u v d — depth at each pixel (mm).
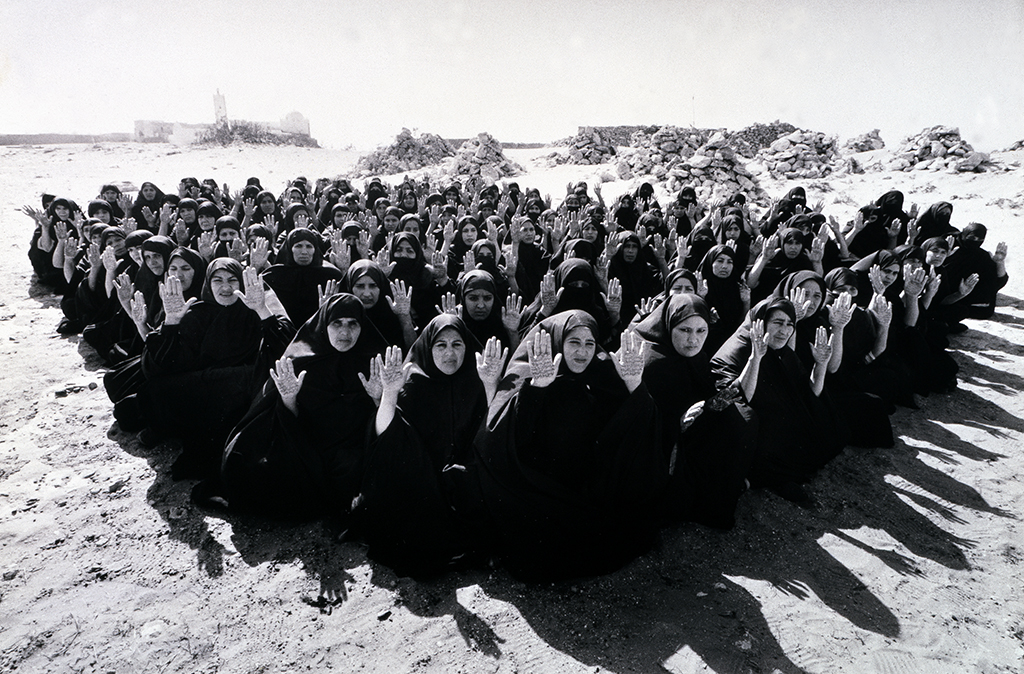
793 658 3133
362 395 4359
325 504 4258
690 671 3047
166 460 4973
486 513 3896
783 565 3857
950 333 8328
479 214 12016
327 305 4352
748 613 3428
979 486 4754
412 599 3535
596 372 3818
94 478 4703
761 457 4652
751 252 8922
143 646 3213
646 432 3807
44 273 10109
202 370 4895
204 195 12859
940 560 3920
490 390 3758
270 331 4715
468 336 4102
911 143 24594
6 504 4383
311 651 3189
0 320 8469
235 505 4254
